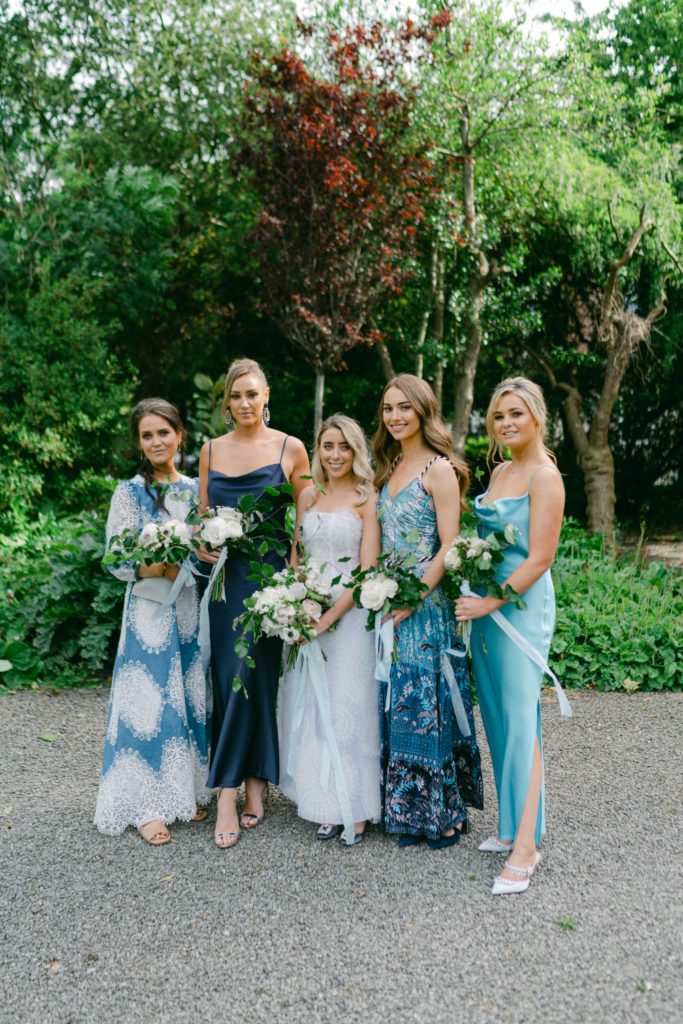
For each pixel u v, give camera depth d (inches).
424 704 124.3
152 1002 91.8
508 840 123.3
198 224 520.7
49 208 438.3
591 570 272.5
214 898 112.7
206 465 141.7
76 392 398.6
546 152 453.4
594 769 158.4
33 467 385.7
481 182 458.3
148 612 132.6
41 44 488.4
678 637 221.8
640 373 539.5
